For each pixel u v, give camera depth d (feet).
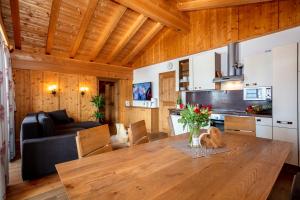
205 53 16.02
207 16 15.55
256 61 11.52
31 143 8.66
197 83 15.44
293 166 9.50
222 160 4.16
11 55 16.06
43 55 17.79
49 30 14.82
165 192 2.76
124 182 3.11
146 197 2.63
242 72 13.03
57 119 17.01
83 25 15.07
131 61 23.81
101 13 15.05
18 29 13.84
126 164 3.94
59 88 19.19
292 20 10.83
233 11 13.79
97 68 21.68
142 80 23.32
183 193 2.72
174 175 3.37
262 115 10.67
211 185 2.97
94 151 4.86
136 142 6.01
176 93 18.69
